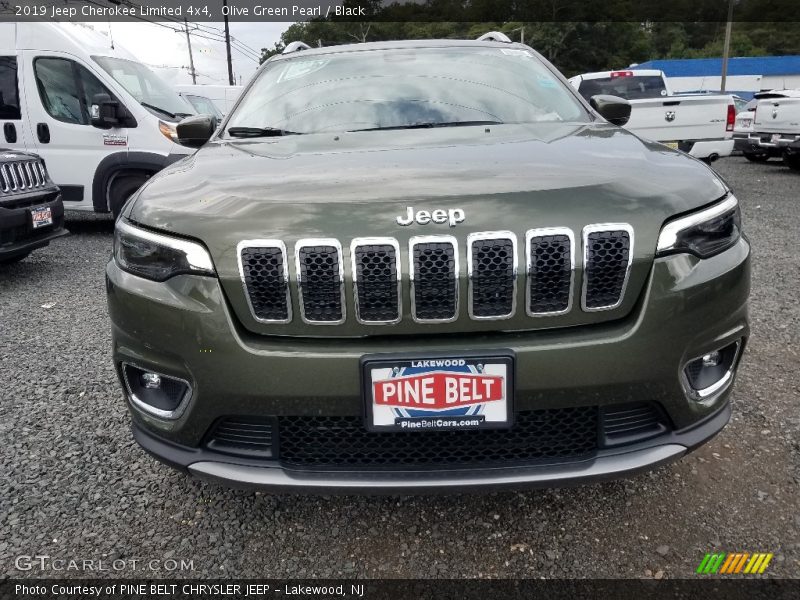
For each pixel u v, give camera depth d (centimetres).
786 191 999
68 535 212
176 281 178
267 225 173
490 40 342
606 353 169
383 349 169
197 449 186
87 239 763
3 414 299
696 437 185
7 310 475
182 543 208
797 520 208
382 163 203
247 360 171
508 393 168
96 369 354
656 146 225
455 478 173
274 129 273
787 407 282
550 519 214
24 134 734
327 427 176
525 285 168
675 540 201
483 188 177
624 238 171
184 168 223
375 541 207
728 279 183
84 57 720
